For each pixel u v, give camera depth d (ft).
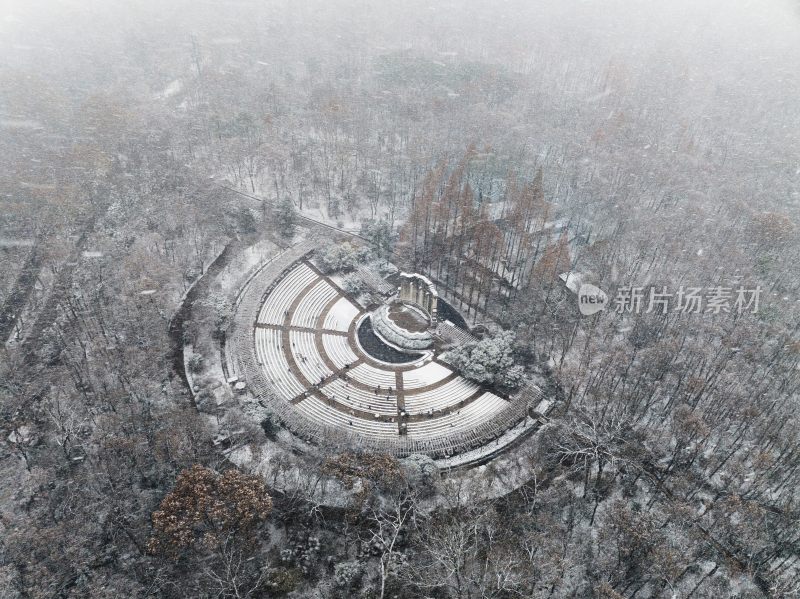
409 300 366.02
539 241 392.68
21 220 389.19
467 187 377.09
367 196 467.11
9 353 306.35
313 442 277.64
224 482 212.02
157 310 322.75
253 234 414.41
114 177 427.33
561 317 345.72
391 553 216.74
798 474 257.34
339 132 535.19
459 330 352.49
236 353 323.16
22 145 464.65
